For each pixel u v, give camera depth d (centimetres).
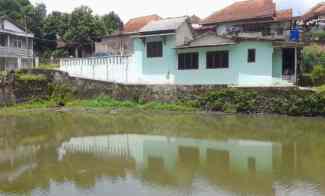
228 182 1051
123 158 1366
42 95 3250
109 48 4788
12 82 3133
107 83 3152
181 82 2928
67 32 4978
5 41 3997
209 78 2795
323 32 3216
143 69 3122
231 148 1500
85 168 1232
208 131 1906
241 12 3269
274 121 2141
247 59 2642
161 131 1945
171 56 2967
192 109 2681
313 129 1873
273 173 1129
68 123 2275
